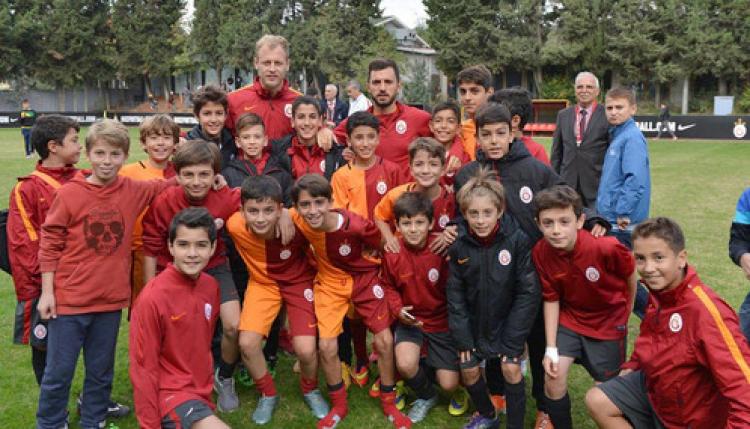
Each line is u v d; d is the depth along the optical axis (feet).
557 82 117.91
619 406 9.96
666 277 8.96
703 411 9.09
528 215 12.09
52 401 10.85
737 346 8.45
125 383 13.82
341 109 44.62
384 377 12.23
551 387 10.86
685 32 110.11
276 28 135.44
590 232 11.34
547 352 11.00
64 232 10.72
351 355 14.35
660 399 9.43
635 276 11.11
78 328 10.85
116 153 10.83
